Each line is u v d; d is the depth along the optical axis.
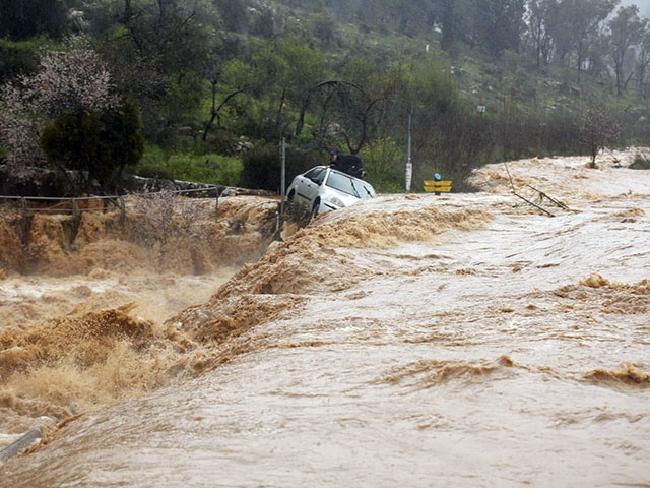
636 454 4.17
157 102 45.25
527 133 62.38
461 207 20.45
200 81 49.28
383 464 4.18
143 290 20.56
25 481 4.68
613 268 11.88
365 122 42.19
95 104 29.41
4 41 47.34
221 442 4.75
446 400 5.33
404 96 52.50
